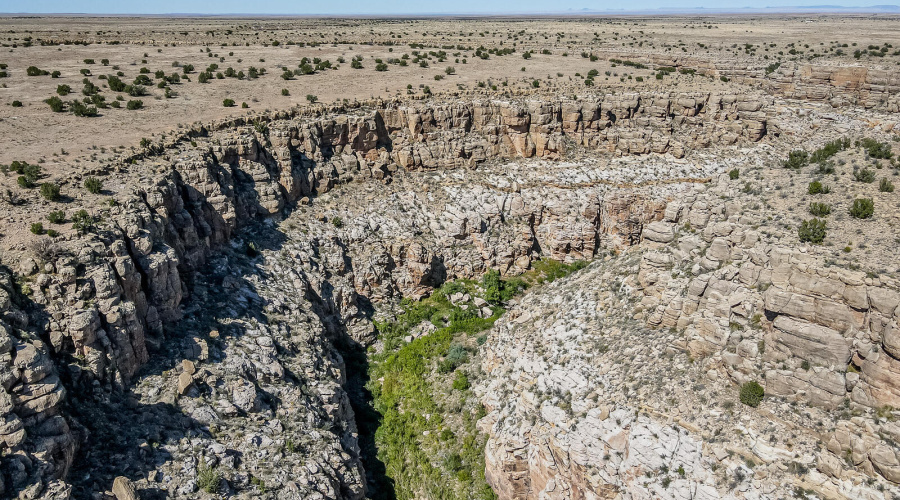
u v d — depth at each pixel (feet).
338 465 140.36
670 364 129.39
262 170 222.07
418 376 189.67
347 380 195.83
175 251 168.66
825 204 130.00
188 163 194.59
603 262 177.68
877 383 104.17
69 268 128.26
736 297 123.13
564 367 144.25
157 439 124.77
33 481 98.37
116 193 168.66
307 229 224.33
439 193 255.70
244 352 158.81
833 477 104.99
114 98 282.97
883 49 440.45
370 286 225.56
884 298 102.83
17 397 103.35
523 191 260.42
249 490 123.95
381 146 267.39
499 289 237.45
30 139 216.54
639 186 264.93
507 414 149.89
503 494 143.74
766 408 114.62
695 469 114.11
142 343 138.51
